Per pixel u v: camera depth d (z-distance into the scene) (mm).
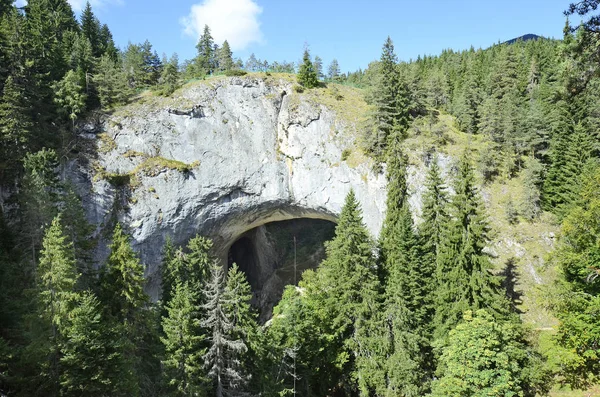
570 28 14242
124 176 51125
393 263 36000
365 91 66000
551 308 23844
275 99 61812
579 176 45688
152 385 26234
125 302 25672
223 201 58156
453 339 26094
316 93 63000
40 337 20688
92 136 52188
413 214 49125
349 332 34344
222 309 26125
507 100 59219
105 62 57906
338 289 34188
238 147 58625
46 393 20500
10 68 44594
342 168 56281
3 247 33688
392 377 30500
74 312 20938
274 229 76938
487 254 32562
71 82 49938
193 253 35344
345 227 34812
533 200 46219
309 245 75125
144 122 55125
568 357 22500
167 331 24797
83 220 33062
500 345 25703
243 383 26922
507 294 38969
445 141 54125
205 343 26734
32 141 43312
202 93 59531
